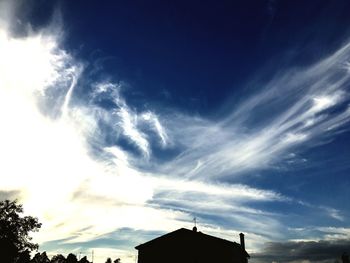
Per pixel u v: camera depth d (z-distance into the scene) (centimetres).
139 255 3800
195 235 3750
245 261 4125
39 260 6900
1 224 4381
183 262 3634
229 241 3684
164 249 3747
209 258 3616
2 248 4347
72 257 8512
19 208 4531
